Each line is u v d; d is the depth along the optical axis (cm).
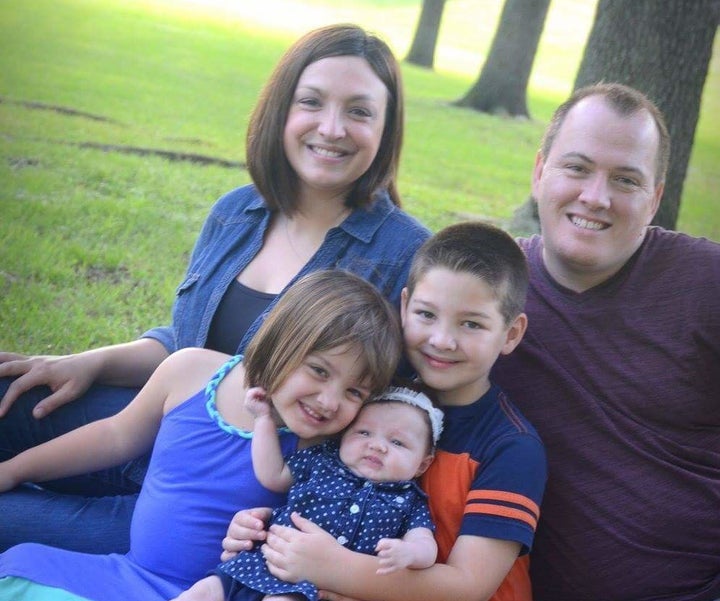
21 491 288
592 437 264
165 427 272
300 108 291
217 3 2112
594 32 632
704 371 261
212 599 239
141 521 263
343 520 244
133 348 311
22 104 1070
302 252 301
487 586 239
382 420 252
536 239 296
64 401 296
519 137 1452
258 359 259
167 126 1085
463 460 253
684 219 1143
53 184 809
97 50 1429
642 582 262
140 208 776
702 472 264
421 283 256
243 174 936
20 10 1598
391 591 235
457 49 2238
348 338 247
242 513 251
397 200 315
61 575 246
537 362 270
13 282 588
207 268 306
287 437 264
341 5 2409
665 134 272
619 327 266
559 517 266
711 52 616
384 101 296
